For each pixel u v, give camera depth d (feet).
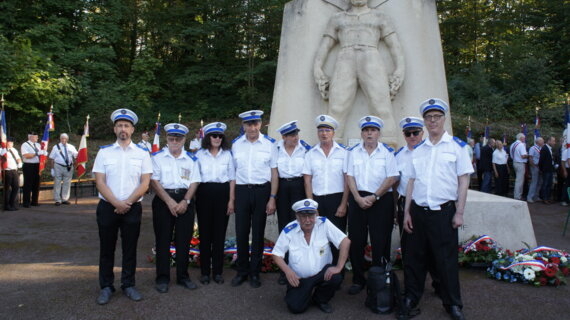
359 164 13.19
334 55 20.42
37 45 58.13
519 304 11.98
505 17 68.80
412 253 11.48
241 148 14.43
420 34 19.93
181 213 13.41
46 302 12.13
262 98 64.18
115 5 66.49
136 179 12.49
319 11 20.81
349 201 13.41
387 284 11.42
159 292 13.01
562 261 14.64
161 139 58.39
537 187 36.91
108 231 12.24
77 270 15.35
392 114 19.39
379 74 19.16
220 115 66.13
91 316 11.16
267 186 14.20
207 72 66.33
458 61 70.54
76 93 59.11
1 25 55.47
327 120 13.89
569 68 64.23
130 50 75.10
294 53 21.06
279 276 14.70
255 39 64.80
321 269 11.73
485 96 59.36
